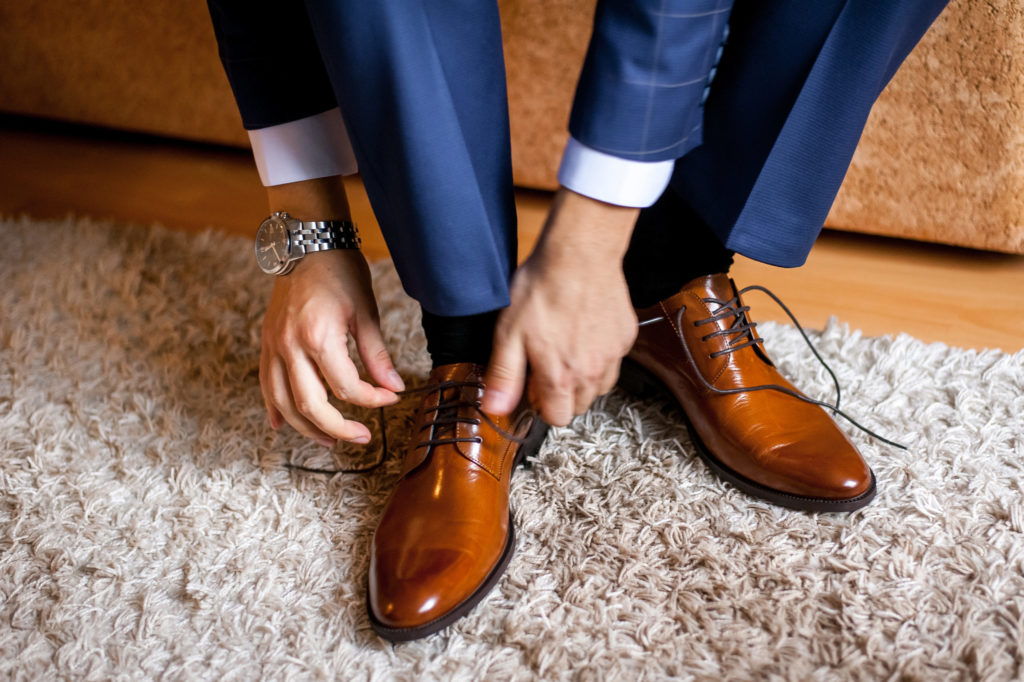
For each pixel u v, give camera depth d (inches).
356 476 40.6
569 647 33.9
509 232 34.4
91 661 34.3
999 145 48.3
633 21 28.9
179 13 59.9
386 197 33.4
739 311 40.6
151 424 43.7
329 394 44.5
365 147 32.5
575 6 51.7
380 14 30.0
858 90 33.6
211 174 67.7
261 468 41.3
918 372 44.2
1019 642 32.8
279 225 37.0
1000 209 50.0
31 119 77.5
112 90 65.7
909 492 38.3
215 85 62.3
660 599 35.3
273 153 36.8
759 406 39.2
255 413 44.1
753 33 34.2
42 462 42.1
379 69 30.6
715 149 36.8
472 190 32.2
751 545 36.8
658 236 40.7
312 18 31.0
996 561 35.4
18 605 36.2
